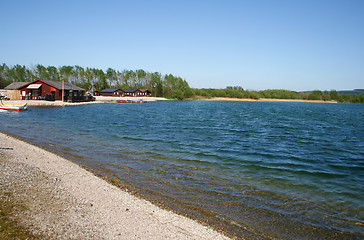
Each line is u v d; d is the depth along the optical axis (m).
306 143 20.41
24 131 22.52
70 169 11.49
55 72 128.38
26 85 63.28
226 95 152.62
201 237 6.60
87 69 134.12
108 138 20.09
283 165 13.84
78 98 68.44
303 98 152.25
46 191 8.84
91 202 8.23
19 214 7.11
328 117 46.03
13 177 9.91
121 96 113.00
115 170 11.88
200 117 40.88
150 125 29.17
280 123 34.56
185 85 138.12
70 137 20.08
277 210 8.39
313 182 11.33
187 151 16.31
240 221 7.58
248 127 29.47
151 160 13.86
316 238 6.85
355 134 25.81
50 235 6.20
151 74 142.75
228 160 14.46
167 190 9.71
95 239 6.17
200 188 10.05
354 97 140.62
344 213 8.39
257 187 10.44
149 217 7.49
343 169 13.51
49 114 38.41
